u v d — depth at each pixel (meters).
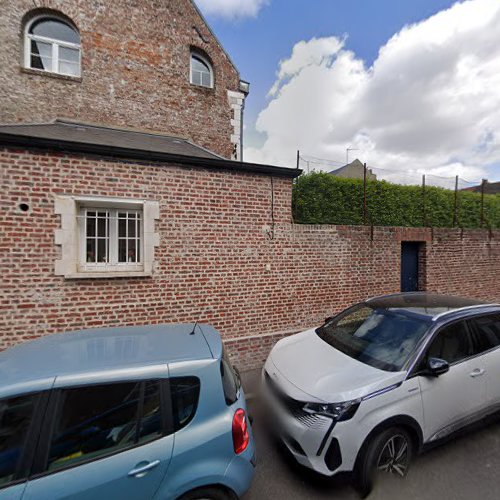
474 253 7.27
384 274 6.03
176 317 4.31
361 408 2.23
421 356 2.58
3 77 5.79
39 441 1.50
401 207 6.71
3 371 1.65
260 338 4.84
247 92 8.18
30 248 3.58
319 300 5.39
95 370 1.69
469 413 2.73
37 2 6.02
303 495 2.28
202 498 1.78
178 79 7.29
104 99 6.54
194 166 4.38
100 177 3.88
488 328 3.07
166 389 1.76
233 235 4.66
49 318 3.68
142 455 1.61
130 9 6.80
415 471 2.49
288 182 5.07
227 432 1.84
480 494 2.27
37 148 3.59
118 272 3.95
